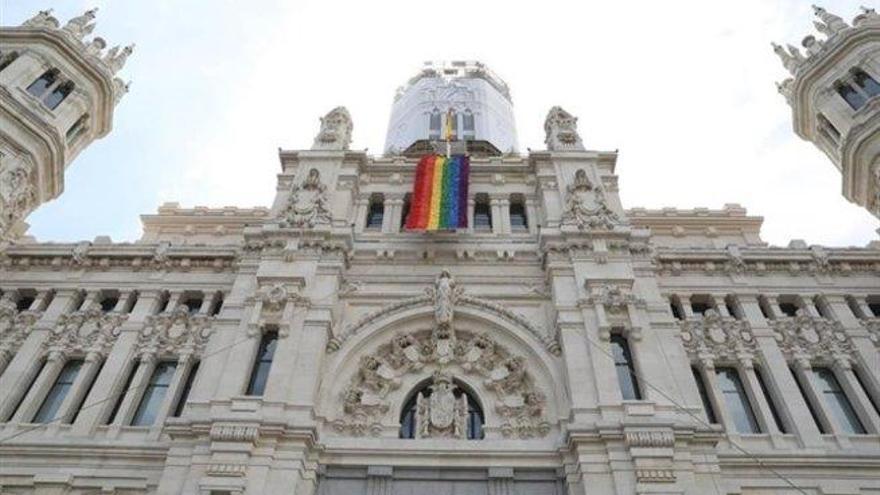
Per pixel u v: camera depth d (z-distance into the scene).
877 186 38.25
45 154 38.25
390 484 23.86
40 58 40.28
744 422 27.72
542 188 36.31
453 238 33.78
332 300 29.56
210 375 26.66
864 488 24.70
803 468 25.27
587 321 28.36
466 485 23.97
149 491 24.62
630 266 30.88
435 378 27.91
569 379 26.22
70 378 29.55
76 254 34.00
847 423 27.75
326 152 38.34
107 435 26.55
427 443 25.06
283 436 23.77
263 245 32.16
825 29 45.44
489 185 37.84
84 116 42.03
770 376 28.86
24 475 24.97
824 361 29.83
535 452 24.56
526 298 30.92
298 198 34.75
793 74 45.81
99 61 43.06
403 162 38.94
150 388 29.05
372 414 26.69
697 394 26.03
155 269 33.97
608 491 22.36
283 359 26.61
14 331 30.83
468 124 57.59
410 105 61.44
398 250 32.97
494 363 28.59
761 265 33.56
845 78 41.78
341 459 24.52
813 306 32.03
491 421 26.50
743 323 31.12
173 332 30.73
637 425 23.56
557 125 41.78
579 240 31.94
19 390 28.36
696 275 33.41
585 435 23.70
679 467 23.06
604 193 35.66
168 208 44.81
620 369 27.14
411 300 30.58
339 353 28.41
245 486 22.17
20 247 34.19
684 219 42.53
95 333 30.80
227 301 29.86
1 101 36.78
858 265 33.62
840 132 40.97
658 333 28.48
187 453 23.83
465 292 31.09
